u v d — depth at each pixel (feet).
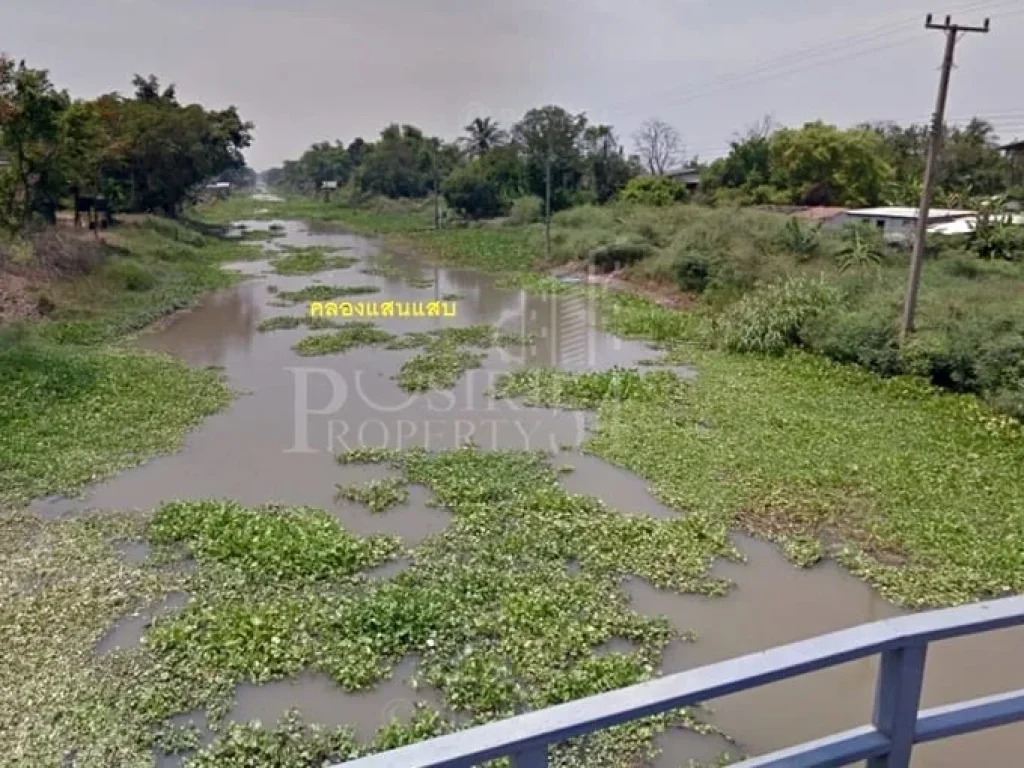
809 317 43.47
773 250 58.44
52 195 66.80
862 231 63.93
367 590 18.42
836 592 18.79
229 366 40.65
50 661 15.38
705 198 113.50
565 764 12.88
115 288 59.11
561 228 90.89
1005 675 15.56
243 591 18.21
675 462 26.63
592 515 22.54
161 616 17.17
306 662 15.60
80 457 26.50
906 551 20.38
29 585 18.40
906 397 34.42
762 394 35.04
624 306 57.77
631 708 4.75
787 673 5.04
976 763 12.99
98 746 13.10
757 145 121.29
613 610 17.62
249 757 12.95
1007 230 64.49
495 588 18.37
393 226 138.10
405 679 15.29
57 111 59.98
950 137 118.62
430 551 20.30
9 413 29.89
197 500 23.57
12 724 13.58
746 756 13.32
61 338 43.91
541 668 15.38
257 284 71.36
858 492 23.93
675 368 40.81
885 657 5.41
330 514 22.81
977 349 34.55
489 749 4.42
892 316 40.09
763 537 21.44
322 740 13.35
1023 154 114.21
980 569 19.35
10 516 22.17
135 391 34.19
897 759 5.54
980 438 28.86
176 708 14.14
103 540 20.77
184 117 106.63
